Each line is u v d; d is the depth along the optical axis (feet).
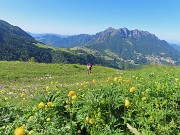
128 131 27.22
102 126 26.86
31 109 34.32
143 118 27.71
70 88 65.98
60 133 25.71
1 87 93.61
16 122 30.27
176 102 32.55
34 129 26.91
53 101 34.81
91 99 30.78
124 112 29.09
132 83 48.55
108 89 33.73
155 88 36.63
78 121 28.35
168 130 25.85
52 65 171.83
